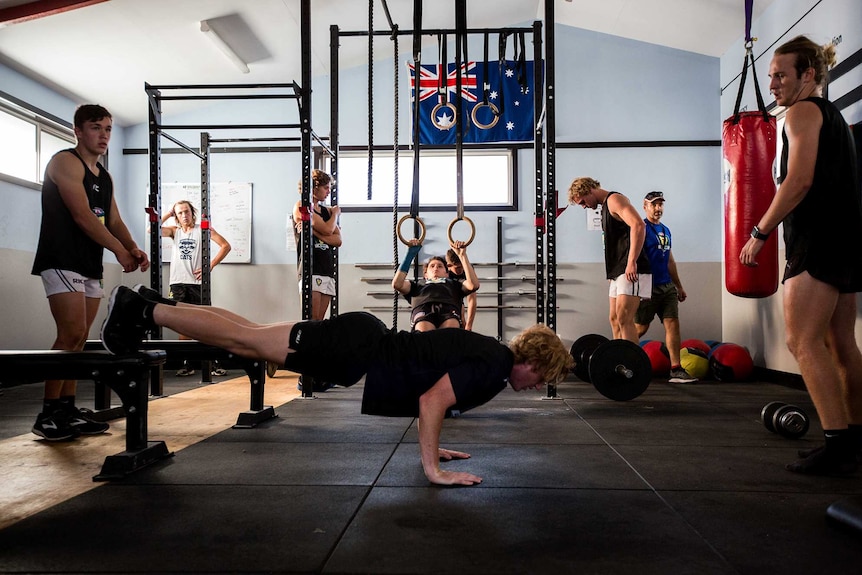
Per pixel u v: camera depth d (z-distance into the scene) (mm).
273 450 2549
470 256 6863
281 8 5484
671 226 6859
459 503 1791
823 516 1676
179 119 6988
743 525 1600
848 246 2096
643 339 6836
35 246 5551
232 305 6938
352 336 2029
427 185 6945
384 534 1532
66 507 1777
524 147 6879
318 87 7051
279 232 6961
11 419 3508
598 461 2336
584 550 1423
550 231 4141
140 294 2266
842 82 4332
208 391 4695
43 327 5617
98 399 3395
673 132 6891
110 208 3102
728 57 6629
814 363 2121
